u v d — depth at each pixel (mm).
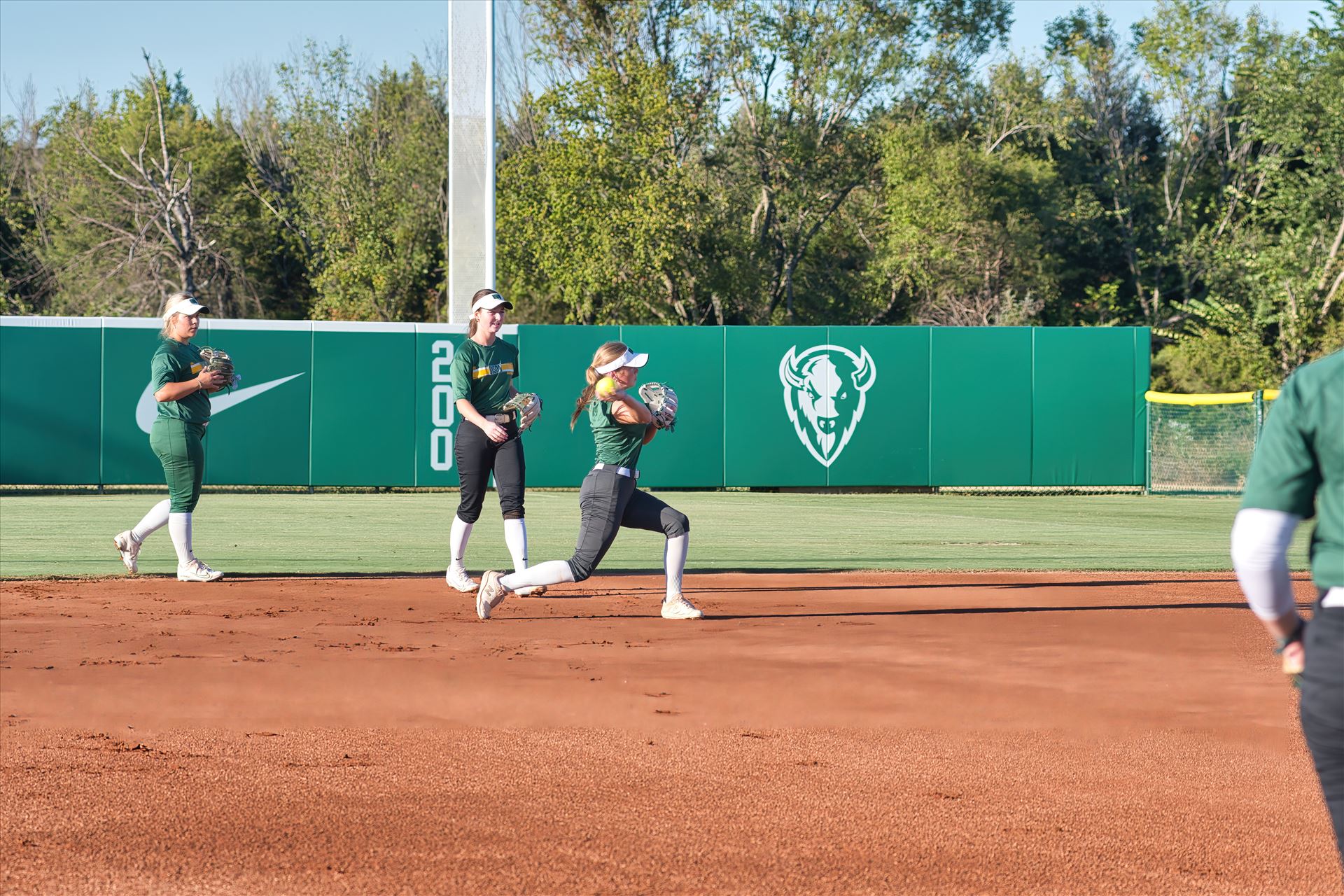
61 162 117625
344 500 47906
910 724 12242
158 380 22625
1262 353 74688
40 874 7941
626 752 11133
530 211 86625
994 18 106000
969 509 46844
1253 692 13781
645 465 53844
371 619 18656
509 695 13375
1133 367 56062
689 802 9656
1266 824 9234
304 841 8656
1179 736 11812
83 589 21984
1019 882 8000
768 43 97750
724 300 93250
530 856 8383
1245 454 57406
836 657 15734
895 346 55000
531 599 21188
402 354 51625
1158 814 9453
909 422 55125
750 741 11570
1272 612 5473
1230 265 104312
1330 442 5141
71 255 111938
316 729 11898
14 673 14297
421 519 39250
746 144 101750
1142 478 56219
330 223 113500
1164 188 120125
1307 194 85812
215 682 13875
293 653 15680
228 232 113000
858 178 104312
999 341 55438
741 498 51375
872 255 112875
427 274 112438
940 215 101750
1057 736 11797
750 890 7797
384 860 8266
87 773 10320
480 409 21344
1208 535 36656
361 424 51375
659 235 84688
